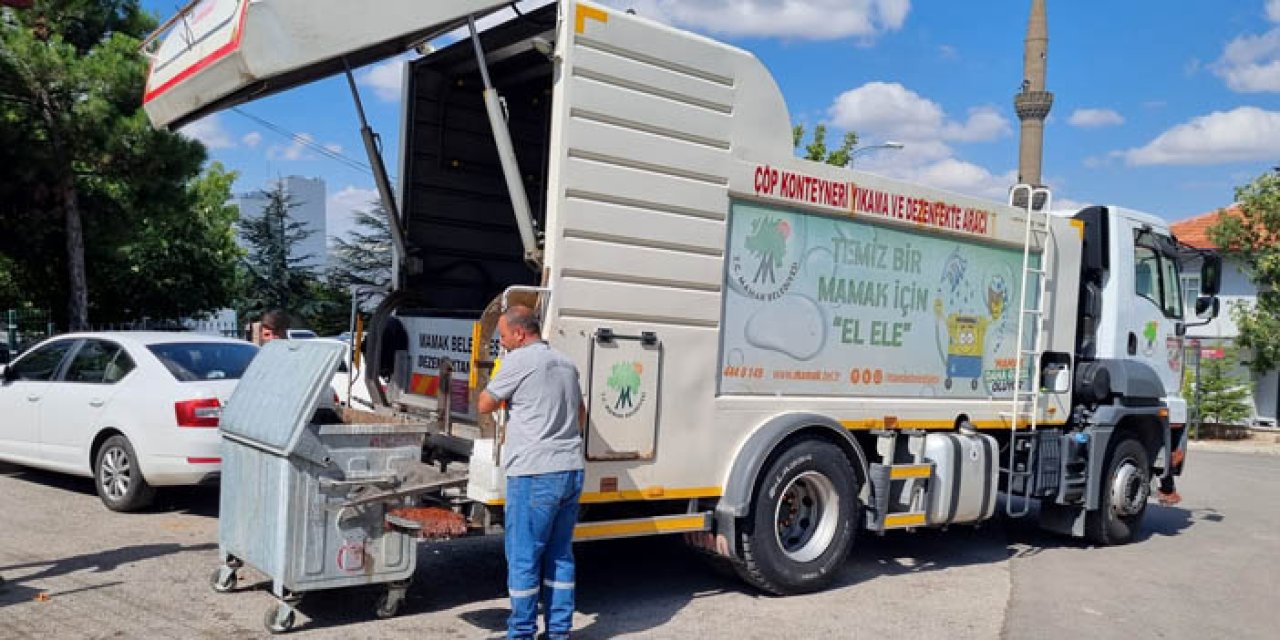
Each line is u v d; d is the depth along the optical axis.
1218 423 24.88
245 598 5.88
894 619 6.28
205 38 5.39
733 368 6.38
